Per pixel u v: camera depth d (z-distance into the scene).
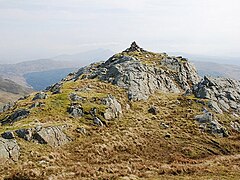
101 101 60.53
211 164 39.94
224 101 73.62
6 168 32.59
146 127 56.38
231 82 83.69
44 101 59.19
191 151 47.41
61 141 43.56
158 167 36.75
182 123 60.03
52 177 29.81
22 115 55.28
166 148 48.28
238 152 50.94
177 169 34.62
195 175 32.84
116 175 31.00
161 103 72.38
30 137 41.19
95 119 54.12
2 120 62.94
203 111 65.88
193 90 80.44
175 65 100.31
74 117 53.97
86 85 76.31
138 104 69.62
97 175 31.48
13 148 36.84
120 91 74.19
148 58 105.75
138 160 40.78
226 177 31.86
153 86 82.25
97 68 109.81
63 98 61.06
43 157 36.53
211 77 82.62
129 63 90.00
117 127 53.97
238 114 70.00
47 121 49.75
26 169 32.06
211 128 58.28
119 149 45.19
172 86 87.31
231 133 59.00
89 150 42.16
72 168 33.75
